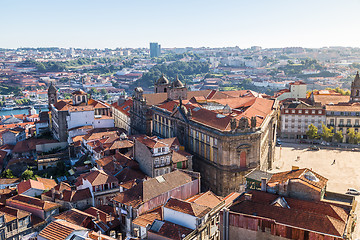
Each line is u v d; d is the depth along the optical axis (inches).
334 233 2365.9
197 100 6702.8
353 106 7672.2
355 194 4707.2
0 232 3553.2
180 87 7396.7
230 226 2728.8
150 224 3137.3
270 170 5885.8
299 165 6127.0
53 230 2807.6
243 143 4650.6
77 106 7554.1
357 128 7529.5
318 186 2874.0
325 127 7470.5
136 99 7534.5
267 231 2573.8
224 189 4717.0
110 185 4333.2
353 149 7027.6
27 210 4025.6
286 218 2588.6
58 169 6077.8
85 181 4399.6
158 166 4468.5
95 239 2770.7
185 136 5610.2
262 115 5610.2
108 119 7455.7
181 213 3016.7
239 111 5689.0
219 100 6737.2
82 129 7111.2
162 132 6525.6
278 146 7401.6
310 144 7514.8
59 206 4111.7
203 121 5275.6
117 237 3393.2
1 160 7135.8
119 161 4879.4
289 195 2913.4
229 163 4635.8
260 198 2942.9
